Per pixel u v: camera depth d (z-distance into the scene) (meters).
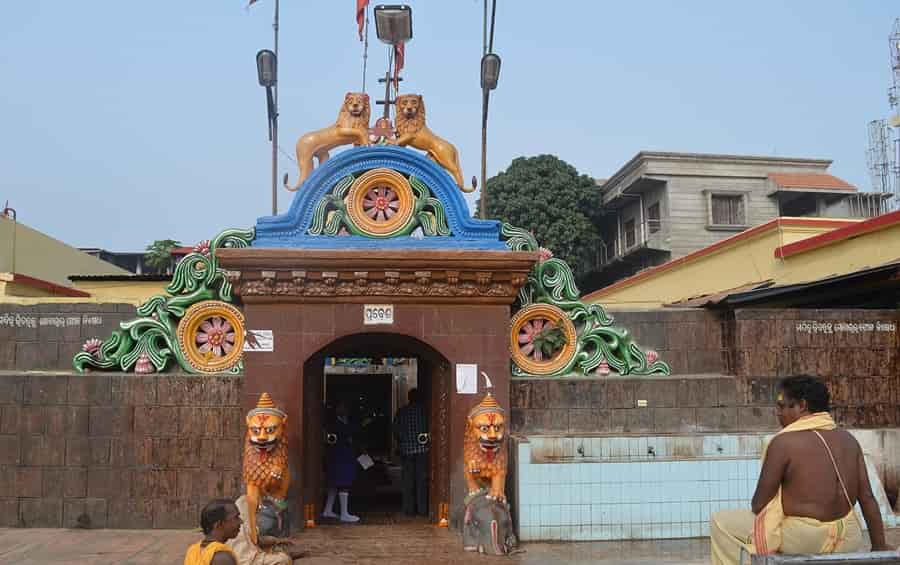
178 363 9.52
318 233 9.30
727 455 9.20
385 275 9.05
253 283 8.98
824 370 9.87
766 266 14.45
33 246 19.80
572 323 9.98
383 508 10.73
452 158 9.85
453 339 9.28
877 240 11.66
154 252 28.78
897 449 9.48
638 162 29.80
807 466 4.86
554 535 8.66
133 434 9.21
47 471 9.15
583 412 9.72
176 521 9.11
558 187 31.19
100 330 9.96
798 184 28.89
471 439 8.51
